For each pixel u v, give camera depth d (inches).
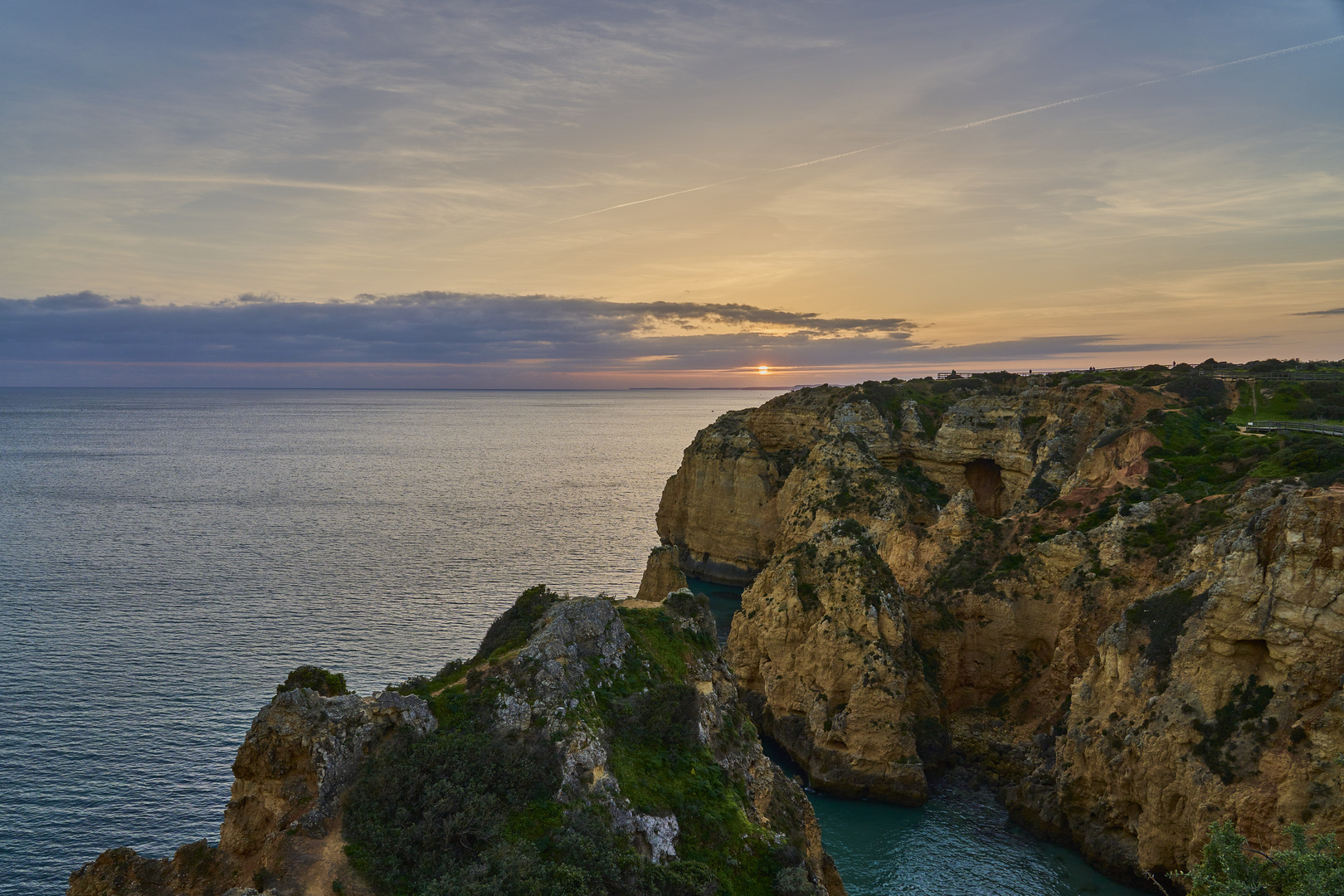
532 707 1269.7
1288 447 2689.5
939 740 2493.8
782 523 4392.2
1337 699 1572.3
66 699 2851.9
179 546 5393.7
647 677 1433.3
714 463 5221.5
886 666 2422.5
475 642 3449.8
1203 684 1814.7
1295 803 1561.3
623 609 1608.0
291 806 1099.3
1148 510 2662.4
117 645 3376.0
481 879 1019.9
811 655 2576.3
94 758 2461.9
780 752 2608.3
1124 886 1909.4
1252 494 2287.2
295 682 1307.8
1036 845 2094.0
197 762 2455.7
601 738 1282.0
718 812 1288.1
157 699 2859.3
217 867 1083.9
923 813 2266.2
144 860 1089.4
